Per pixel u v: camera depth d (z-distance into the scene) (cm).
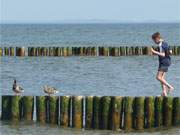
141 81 5931
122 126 3281
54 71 7262
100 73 6944
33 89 5275
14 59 9262
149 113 3231
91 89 5303
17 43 16650
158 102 3231
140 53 10025
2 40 18950
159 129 3231
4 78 6375
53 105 3369
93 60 8994
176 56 9738
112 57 9638
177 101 3219
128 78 6281
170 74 6588
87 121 3306
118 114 3247
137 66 7919
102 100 3275
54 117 3378
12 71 7250
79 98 3306
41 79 6281
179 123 3231
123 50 9969
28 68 7675
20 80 6175
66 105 3334
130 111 3238
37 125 3381
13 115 3459
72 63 8450
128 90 5194
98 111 3288
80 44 15925
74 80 6141
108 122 3272
